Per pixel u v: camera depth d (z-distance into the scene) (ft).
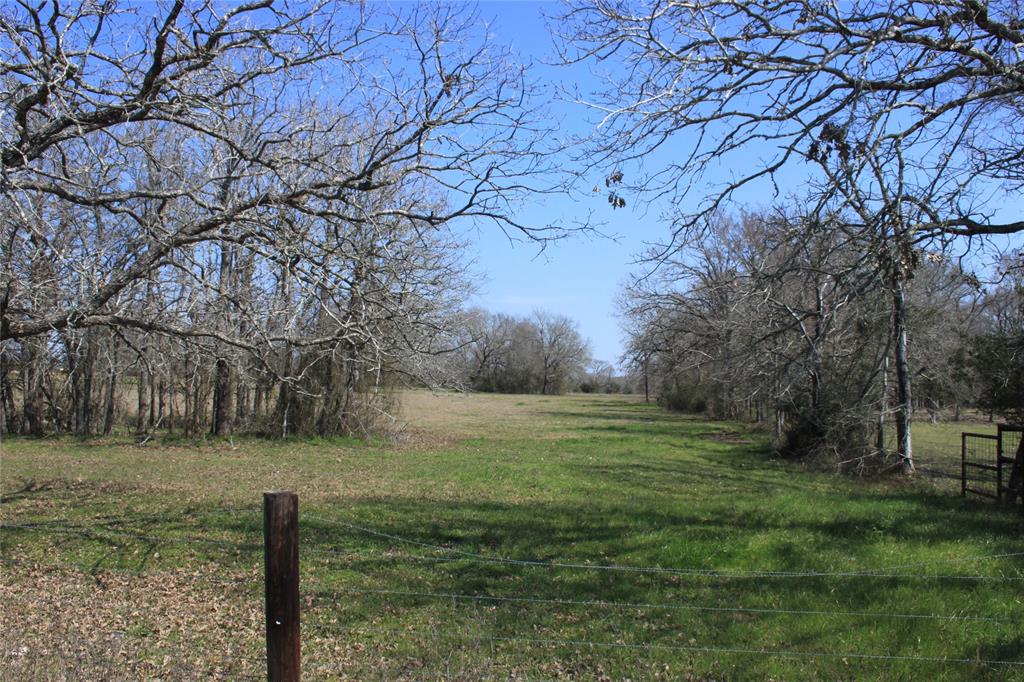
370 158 30.81
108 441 95.81
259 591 29.66
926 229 26.03
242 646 23.43
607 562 32.86
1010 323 60.95
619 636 23.90
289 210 32.04
